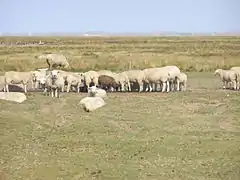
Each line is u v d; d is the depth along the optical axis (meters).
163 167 16.70
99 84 36.47
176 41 129.00
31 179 15.49
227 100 29.38
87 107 27.02
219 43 111.25
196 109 26.78
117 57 59.00
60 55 53.03
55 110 27.22
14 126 22.84
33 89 36.88
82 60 56.44
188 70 51.03
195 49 82.81
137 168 16.59
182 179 15.38
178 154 18.28
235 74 36.12
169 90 36.09
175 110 26.62
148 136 21.11
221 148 18.95
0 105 27.61
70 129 22.61
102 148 19.28
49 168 16.59
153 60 55.84
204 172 16.09
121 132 21.91
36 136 21.30
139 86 35.47
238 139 20.30
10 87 36.00
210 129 22.31
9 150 18.92
